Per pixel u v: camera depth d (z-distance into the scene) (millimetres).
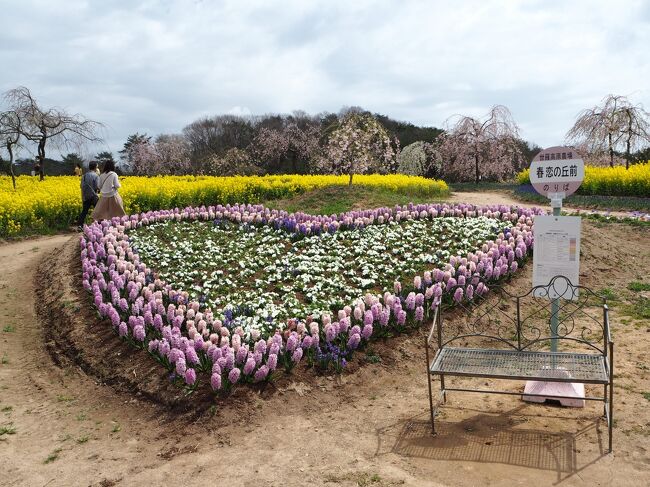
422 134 57094
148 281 8883
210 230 12617
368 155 25047
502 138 37500
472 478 4430
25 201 16391
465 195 28859
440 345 5863
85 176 15461
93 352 7344
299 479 4574
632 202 19156
